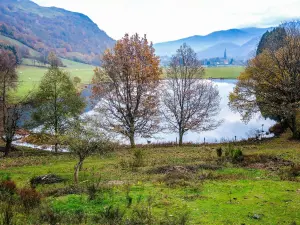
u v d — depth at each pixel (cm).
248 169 2531
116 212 1343
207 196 1706
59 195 1823
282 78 4709
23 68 17450
